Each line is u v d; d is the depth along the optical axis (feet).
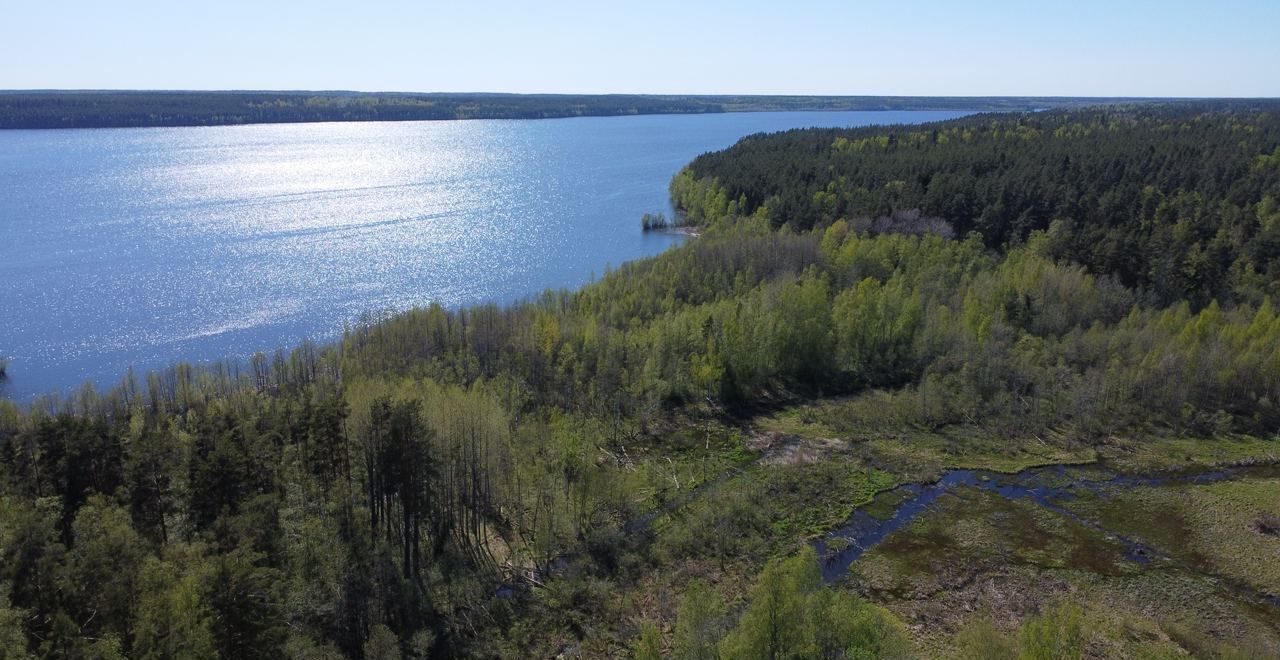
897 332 374.02
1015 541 241.35
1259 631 201.16
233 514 184.03
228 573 141.79
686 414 332.80
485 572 218.38
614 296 409.49
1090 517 255.70
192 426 237.66
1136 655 190.29
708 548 234.38
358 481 225.56
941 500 266.36
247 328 419.13
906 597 213.87
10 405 266.36
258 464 205.67
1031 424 318.04
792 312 367.25
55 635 128.98
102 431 203.41
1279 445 304.30
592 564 224.33
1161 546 239.09
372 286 494.18
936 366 359.25
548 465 249.75
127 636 140.36
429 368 315.58
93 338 397.80
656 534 241.14
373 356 329.31
